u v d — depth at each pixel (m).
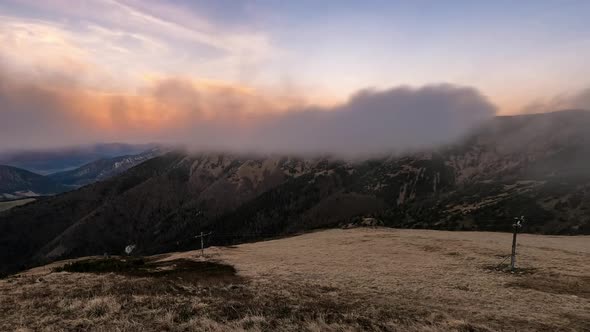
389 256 49.09
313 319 17.19
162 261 54.97
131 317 16.06
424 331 16.59
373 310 21.02
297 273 37.81
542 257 43.22
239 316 16.92
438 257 47.03
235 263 48.22
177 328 14.64
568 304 24.94
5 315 17.27
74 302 18.92
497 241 59.22
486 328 18.38
